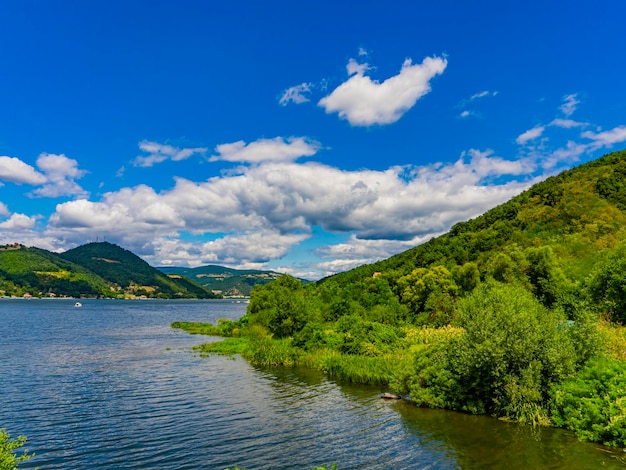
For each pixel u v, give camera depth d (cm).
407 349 3456
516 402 1942
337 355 3541
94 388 2802
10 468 938
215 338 6116
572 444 1603
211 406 2334
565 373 1898
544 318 2161
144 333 6906
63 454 1648
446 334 3434
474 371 2048
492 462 1449
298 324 5128
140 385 2889
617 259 3869
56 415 2181
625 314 3422
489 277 5728
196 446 1719
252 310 7075
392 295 6219
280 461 1545
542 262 5444
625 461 1426
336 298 6712
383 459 1525
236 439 1794
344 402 2383
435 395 2250
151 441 1784
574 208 8488
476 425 1881
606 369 1773
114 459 1593
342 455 1581
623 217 7600
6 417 2145
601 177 9475
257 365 3688
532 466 1402
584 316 2086
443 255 9362
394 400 2403
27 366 3659
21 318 10512
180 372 3366
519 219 9300
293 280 8412
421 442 1680
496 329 2027
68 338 6072
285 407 2294
